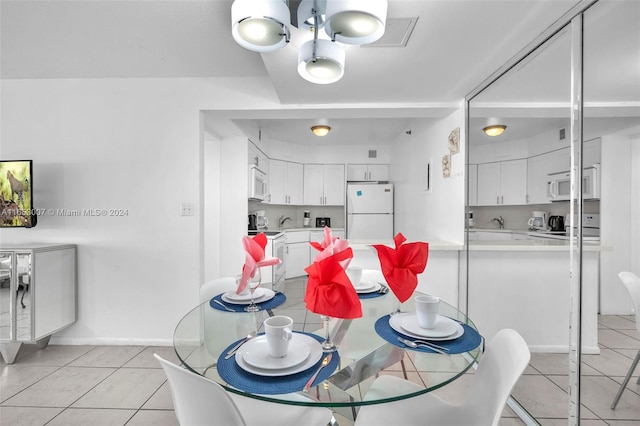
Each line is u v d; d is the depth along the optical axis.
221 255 4.04
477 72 2.22
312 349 1.08
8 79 2.91
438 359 1.07
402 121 4.38
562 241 1.68
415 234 4.26
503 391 1.01
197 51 2.43
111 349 2.81
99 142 2.91
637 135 1.22
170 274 2.90
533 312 1.92
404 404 1.27
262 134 4.82
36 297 2.55
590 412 1.48
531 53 1.88
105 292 2.92
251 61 2.60
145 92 2.90
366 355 1.10
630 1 1.26
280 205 5.94
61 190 2.92
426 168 3.78
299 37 1.75
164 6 1.88
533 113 1.91
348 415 1.72
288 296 1.83
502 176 2.29
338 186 5.86
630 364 1.29
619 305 1.32
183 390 0.90
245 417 1.23
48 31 2.15
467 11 1.54
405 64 2.10
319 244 1.36
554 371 1.72
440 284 2.88
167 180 2.90
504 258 2.22
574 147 1.57
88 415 1.91
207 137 3.91
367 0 1.32
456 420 1.20
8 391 2.16
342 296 0.92
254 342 1.11
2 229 2.94
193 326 1.36
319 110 2.92
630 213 1.25
